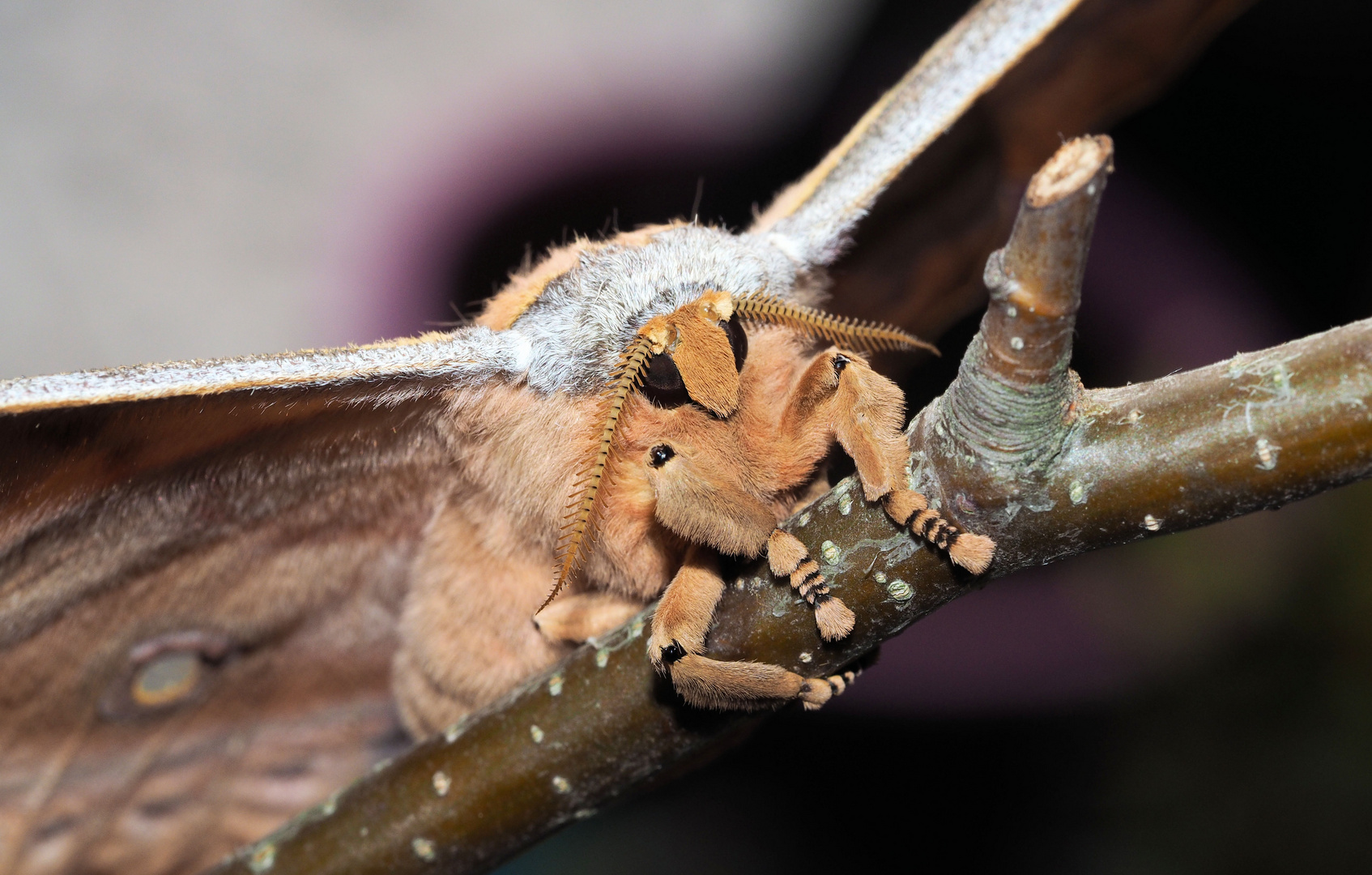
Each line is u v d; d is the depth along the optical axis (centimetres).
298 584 19
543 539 18
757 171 32
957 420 17
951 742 28
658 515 17
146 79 33
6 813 19
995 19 18
